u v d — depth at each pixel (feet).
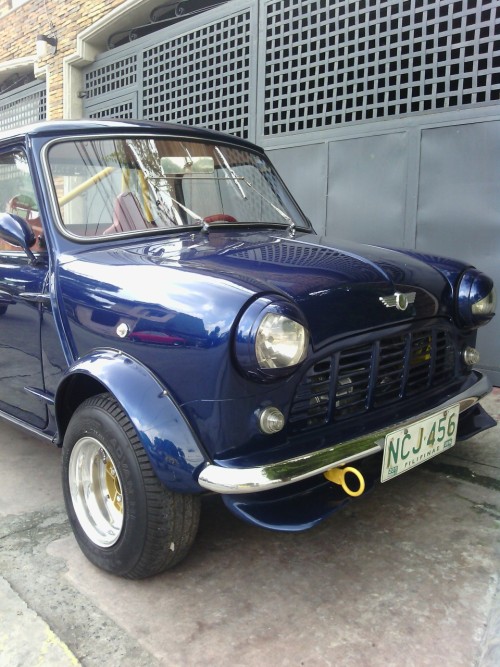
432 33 15.99
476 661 6.07
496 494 9.59
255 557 8.09
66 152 9.28
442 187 15.76
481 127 14.85
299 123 19.31
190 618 6.89
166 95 24.99
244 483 6.05
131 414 6.63
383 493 9.71
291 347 6.14
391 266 8.05
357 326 7.03
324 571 7.72
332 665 6.09
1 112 38.83
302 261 7.63
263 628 6.69
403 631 6.55
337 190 18.20
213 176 10.54
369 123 17.11
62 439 8.59
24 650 6.44
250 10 20.38
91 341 7.72
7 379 10.16
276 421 6.39
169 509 6.86
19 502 9.89
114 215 9.17
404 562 7.85
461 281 8.70
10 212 9.78
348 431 7.07
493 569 7.63
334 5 17.80
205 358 6.24
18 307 9.32
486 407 13.56
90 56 29.37
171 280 6.93
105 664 6.21
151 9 25.75
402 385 8.01
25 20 33.73
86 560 8.13
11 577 7.76
